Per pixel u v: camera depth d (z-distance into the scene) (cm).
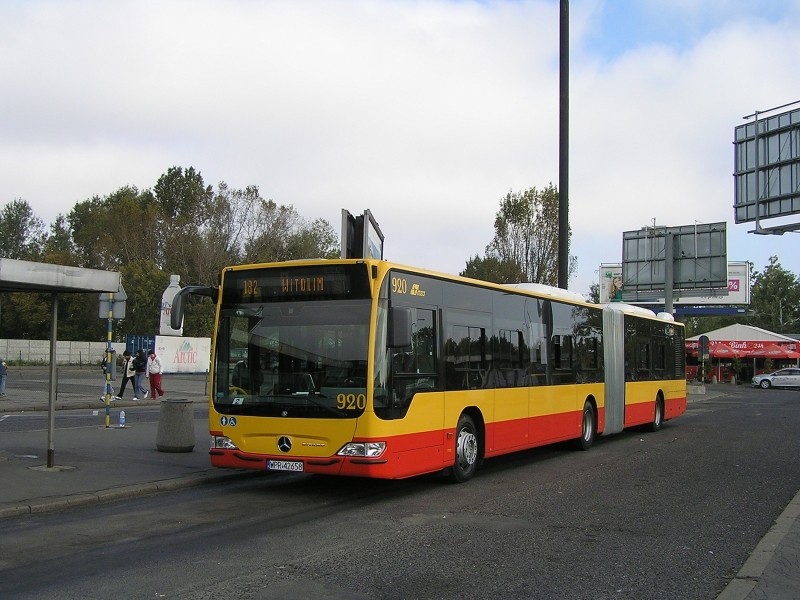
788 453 1642
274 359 1033
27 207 10656
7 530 827
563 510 978
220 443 1049
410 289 1068
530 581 652
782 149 2562
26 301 7025
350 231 1365
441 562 710
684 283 4988
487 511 968
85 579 643
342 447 980
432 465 1088
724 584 653
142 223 7581
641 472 1341
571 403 1606
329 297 1020
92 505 973
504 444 1308
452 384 1151
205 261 6619
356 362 990
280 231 6994
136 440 1538
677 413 2383
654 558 738
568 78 2123
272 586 625
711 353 7138
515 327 1376
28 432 1667
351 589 621
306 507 988
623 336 1952
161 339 5350
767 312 11038
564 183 2122
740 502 1044
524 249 6112
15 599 586
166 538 800
